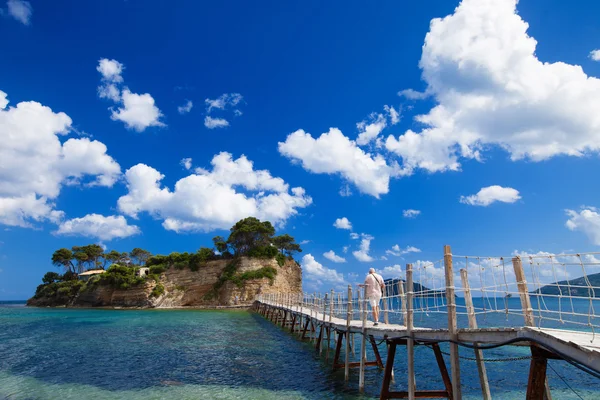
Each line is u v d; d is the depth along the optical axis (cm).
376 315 1577
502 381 1772
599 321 3131
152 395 1538
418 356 2408
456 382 921
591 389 1631
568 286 732
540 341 707
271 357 2320
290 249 10081
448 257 975
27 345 2831
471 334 890
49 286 9638
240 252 8481
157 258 8812
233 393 1557
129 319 5072
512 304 6588
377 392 1550
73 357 2339
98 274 8962
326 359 2172
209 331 3678
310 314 2816
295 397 1494
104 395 1542
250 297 7506
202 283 8156
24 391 1602
